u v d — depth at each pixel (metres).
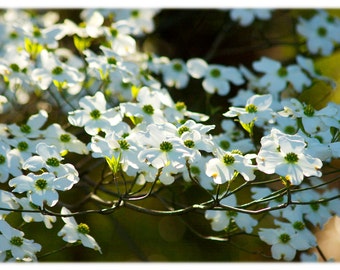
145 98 2.01
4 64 2.09
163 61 2.31
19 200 1.95
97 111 2.01
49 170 1.92
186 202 2.45
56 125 2.06
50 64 2.09
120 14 2.40
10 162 2.00
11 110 2.26
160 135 1.87
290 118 2.03
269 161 1.83
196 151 1.88
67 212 1.97
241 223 2.04
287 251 2.02
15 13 2.45
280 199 2.04
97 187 2.08
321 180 2.13
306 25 2.44
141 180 2.06
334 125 1.96
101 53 2.24
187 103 2.44
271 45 2.46
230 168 1.87
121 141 1.90
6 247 1.93
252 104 1.99
